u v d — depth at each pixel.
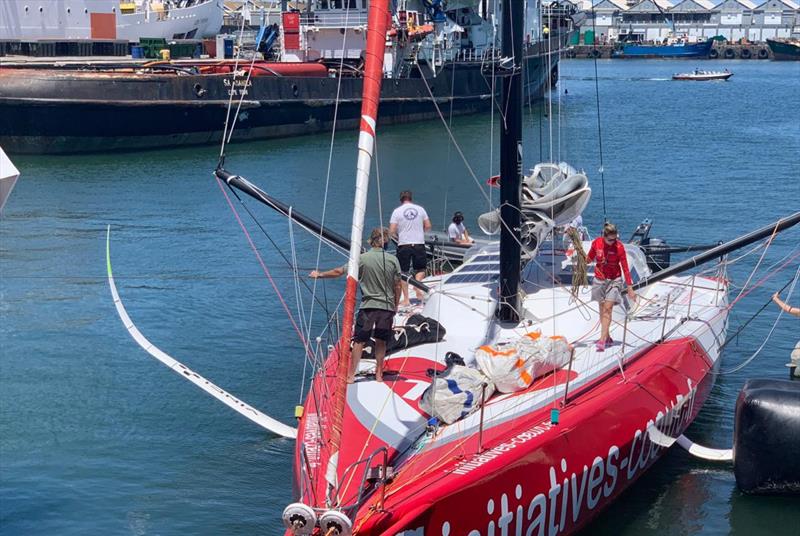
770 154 32.88
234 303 14.87
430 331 9.34
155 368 12.14
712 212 21.98
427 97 45.34
